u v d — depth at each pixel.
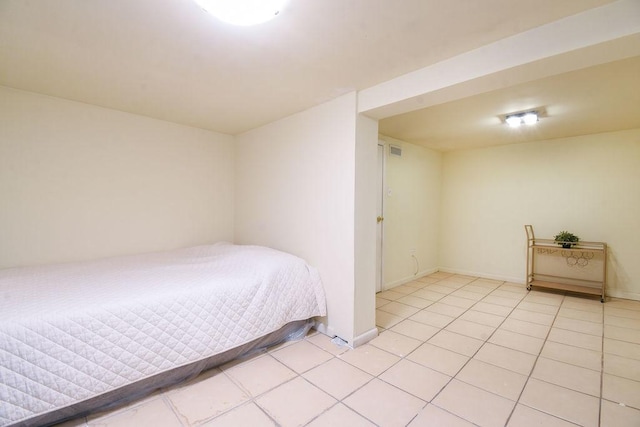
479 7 1.34
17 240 2.36
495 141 4.26
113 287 1.87
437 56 1.80
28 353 1.37
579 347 2.40
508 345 2.43
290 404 1.70
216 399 1.74
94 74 2.04
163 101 2.55
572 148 3.97
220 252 2.84
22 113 2.36
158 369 1.73
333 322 2.53
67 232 2.58
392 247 4.17
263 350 2.32
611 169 3.73
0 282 1.91
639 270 3.61
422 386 1.87
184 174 3.29
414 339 2.54
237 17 1.26
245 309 2.10
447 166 5.14
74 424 1.53
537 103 2.63
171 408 1.67
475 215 4.84
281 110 2.75
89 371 1.52
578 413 1.63
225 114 2.88
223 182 3.62
